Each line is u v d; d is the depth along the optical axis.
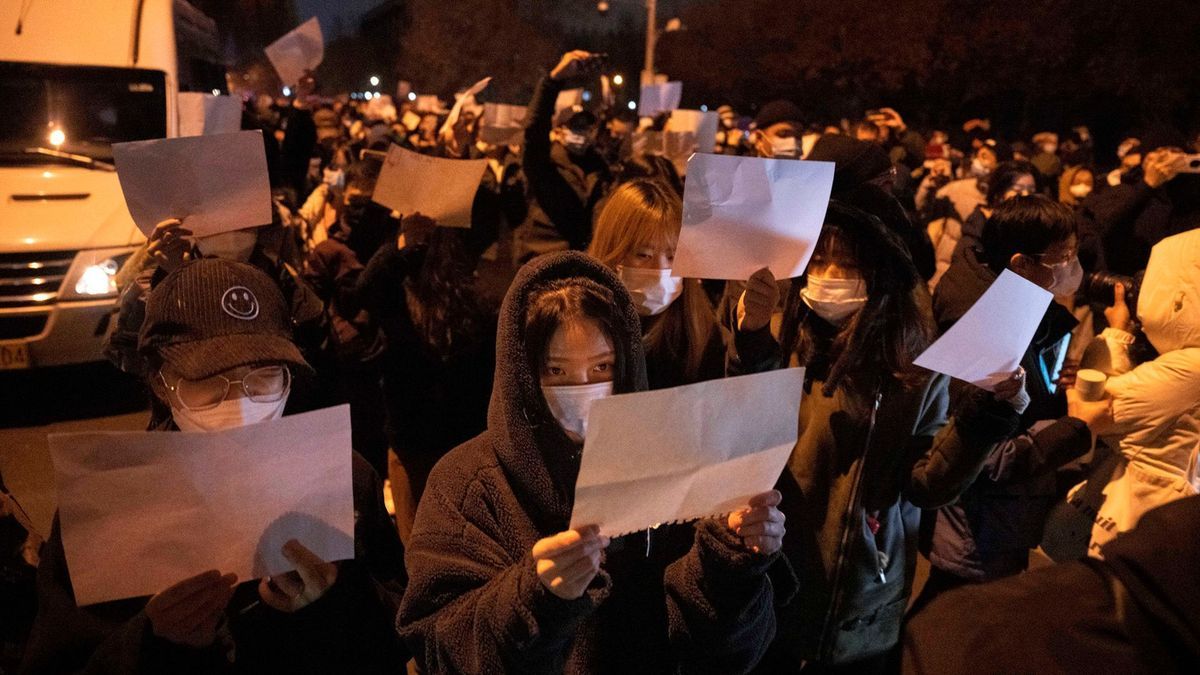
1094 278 2.83
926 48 25.64
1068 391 2.47
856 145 2.63
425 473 3.20
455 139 4.61
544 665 1.34
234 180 2.48
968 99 25.98
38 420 5.71
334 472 1.35
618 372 1.53
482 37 39.03
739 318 2.11
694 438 1.26
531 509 1.53
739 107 35.00
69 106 6.50
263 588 1.51
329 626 1.63
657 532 1.64
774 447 1.35
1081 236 4.94
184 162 2.42
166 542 1.27
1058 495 2.80
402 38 43.34
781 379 1.31
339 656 1.64
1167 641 0.90
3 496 1.88
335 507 1.36
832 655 2.19
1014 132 25.86
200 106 5.50
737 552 1.44
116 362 2.44
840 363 2.09
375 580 1.76
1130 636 0.92
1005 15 24.28
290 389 1.68
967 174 10.15
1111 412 2.36
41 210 5.91
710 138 7.34
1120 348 2.56
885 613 2.23
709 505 1.36
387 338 3.12
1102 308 4.87
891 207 2.43
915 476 2.19
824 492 2.17
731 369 2.20
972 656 1.01
